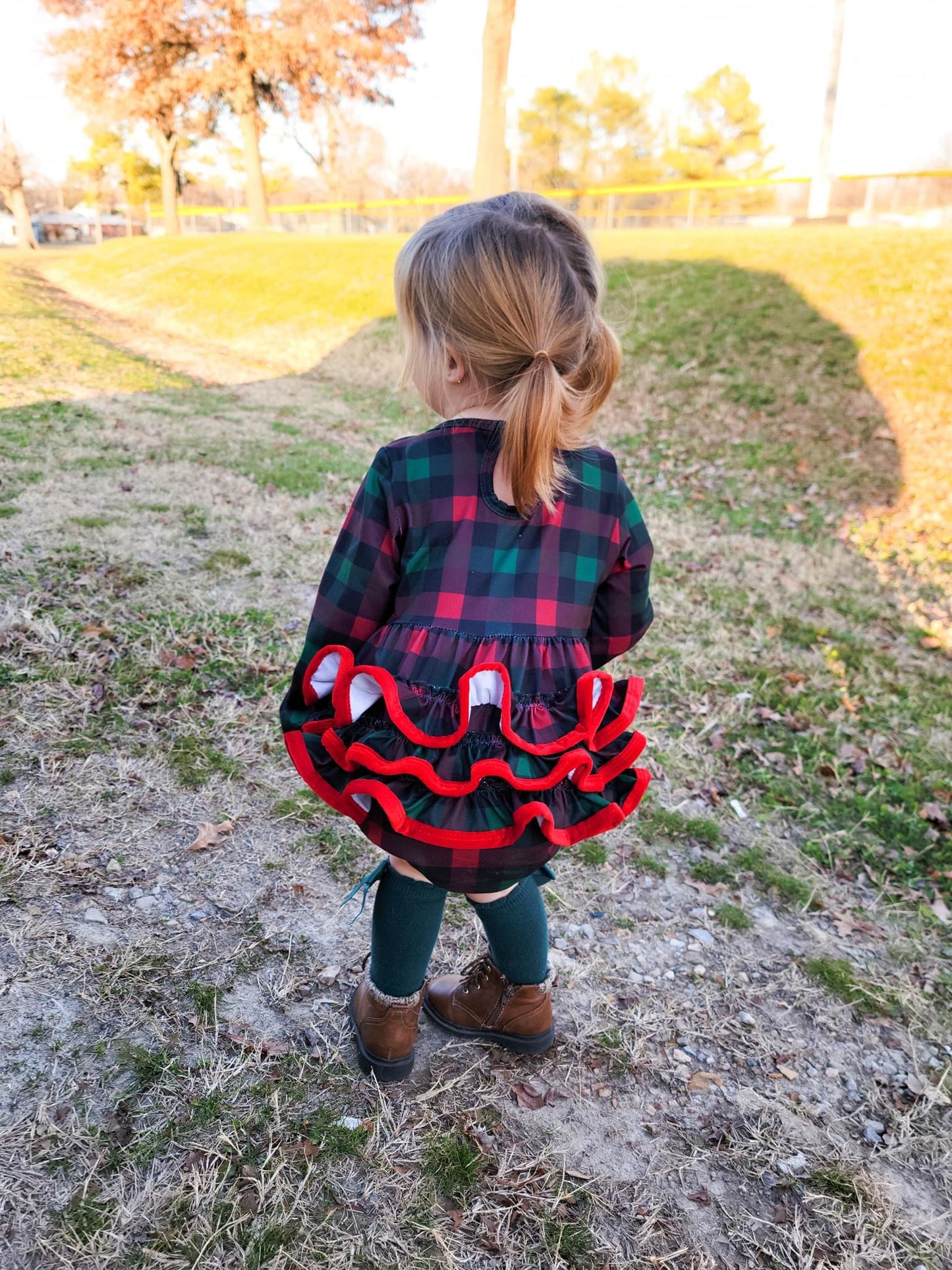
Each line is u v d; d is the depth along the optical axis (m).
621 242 12.55
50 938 1.73
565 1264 1.31
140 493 4.50
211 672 2.88
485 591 1.20
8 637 2.80
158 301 13.45
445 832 1.15
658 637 3.87
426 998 1.73
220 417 6.79
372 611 1.26
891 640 4.16
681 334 8.77
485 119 15.62
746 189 32.16
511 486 1.19
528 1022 1.62
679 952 2.07
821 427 7.03
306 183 47.53
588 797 1.24
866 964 2.14
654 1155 1.52
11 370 7.53
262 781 2.38
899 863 2.60
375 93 27.23
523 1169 1.45
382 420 7.52
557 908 2.13
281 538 4.16
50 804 2.14
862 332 8.23
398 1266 1.26
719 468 6.64
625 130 41.84
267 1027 1.63
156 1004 1.63
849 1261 1.38
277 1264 1.24
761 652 3.85
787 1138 1.60
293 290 12.88
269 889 1.99
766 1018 1.90
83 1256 1.20
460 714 1.14
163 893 1.92
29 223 38.28
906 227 12.00
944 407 7.03
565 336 1.21
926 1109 1.72
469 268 1.18
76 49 24.30
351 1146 1.43
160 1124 1.41
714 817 2.67
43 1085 1.44
